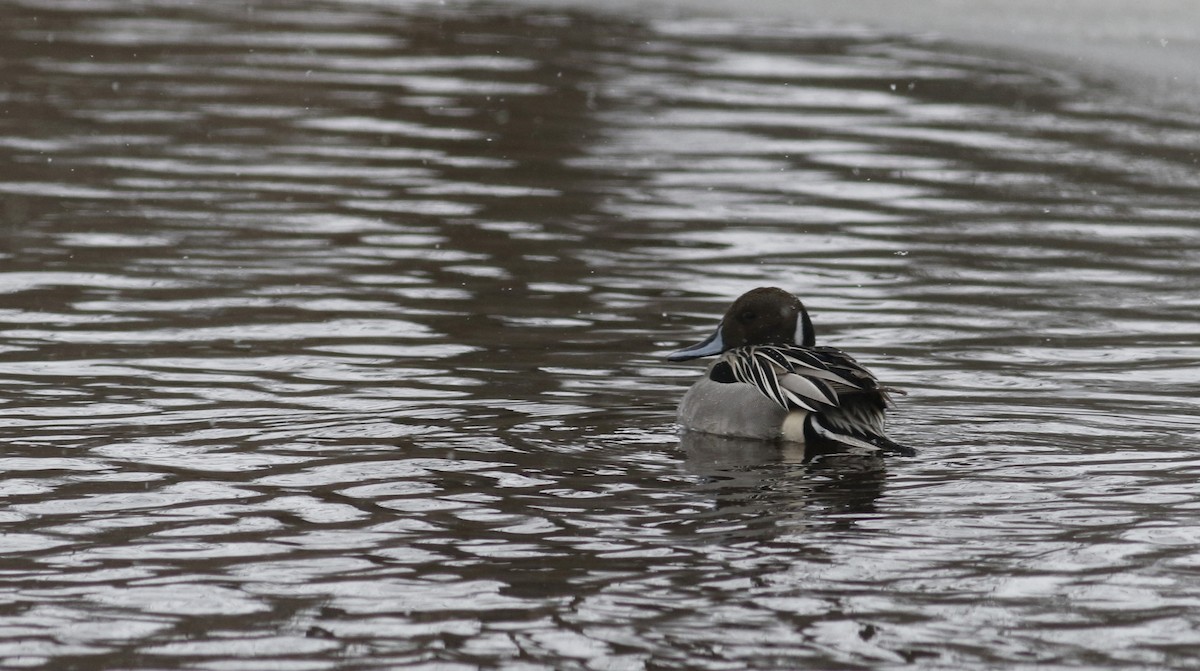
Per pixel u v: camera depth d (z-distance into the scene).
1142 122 24.05
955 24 31.34
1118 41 29.66
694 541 8.85
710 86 26.00
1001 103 25.06
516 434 11.02
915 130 23.30
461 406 11.73
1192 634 7.57
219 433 10.91
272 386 12.16
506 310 14.73
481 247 17.05
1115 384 12.64
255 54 28.06
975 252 17.38
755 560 8.54
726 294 15.55
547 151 21.67
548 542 8.82
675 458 10.54
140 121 22.69
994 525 9.10
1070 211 19.22
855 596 8.03
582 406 11.83
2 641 7.49
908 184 20.36
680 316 14.71
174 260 16.11
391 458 10.38
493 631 7.62
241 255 16.39
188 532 8.96
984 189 20.16
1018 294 15.74
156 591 8.11
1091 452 10.64
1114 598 8.01
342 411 11.52
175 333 13.65
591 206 18.97
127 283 15.23
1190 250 17.61
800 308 12.29
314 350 13.25
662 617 7.79
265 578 8.28
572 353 13.39
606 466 10.30
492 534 8.95
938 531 9.02
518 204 18.95
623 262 16.64
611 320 14.51
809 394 10.84
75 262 15.89
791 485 9.89
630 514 9.32
